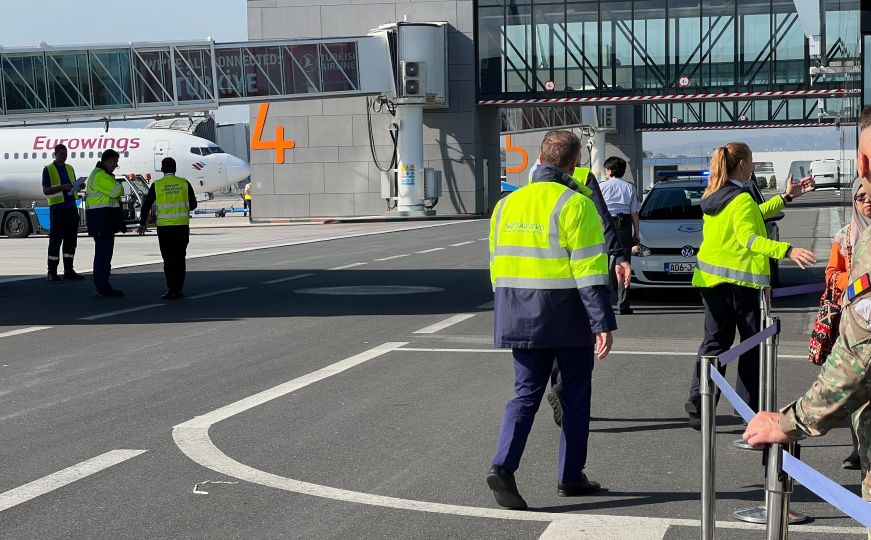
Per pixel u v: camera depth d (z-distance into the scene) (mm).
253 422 7676
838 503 2658
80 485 6031
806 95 51562
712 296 7539
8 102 47688
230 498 5762
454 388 8961
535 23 54844
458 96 56156
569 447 5840
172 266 16391
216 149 58156
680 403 8398
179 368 10047
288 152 58406
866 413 2969
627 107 80562
